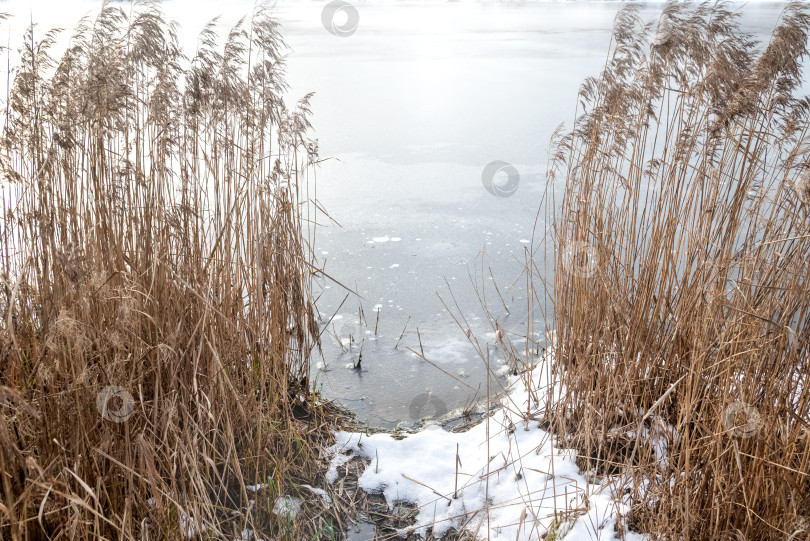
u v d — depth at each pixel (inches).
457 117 514.9
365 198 350.6
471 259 281.9
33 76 149.9
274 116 179.2
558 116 514.3
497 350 216.7
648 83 169.3
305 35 1030.4
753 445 113.8
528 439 168.9
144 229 151.6
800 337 117.7
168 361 138.6
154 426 125.8
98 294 126.5
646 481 143.2
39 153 148.7
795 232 140.3
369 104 554.9
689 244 156.7
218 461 149.9
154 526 123.5
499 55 828.0
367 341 222.2
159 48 162.1
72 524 106.1
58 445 112.2
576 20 1357.0
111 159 153.3
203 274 159.5
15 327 131.2
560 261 173.5
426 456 166.1
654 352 162.6
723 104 150.4
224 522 137.3
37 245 142.9
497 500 148.6
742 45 163.8
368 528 143.5
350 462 164.1
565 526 133.8
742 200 148.5
